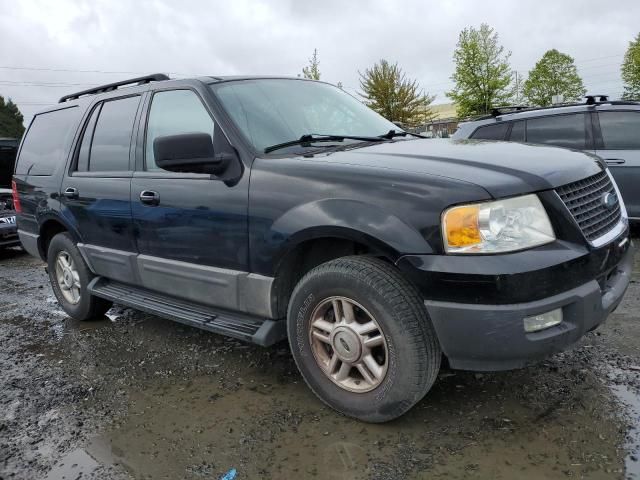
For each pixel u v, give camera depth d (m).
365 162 2.68
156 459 2.54
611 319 3.82
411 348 2.42
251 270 2.96
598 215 2.68
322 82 4.11
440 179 2.39
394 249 2.38
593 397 2.77
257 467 2.42
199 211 3.14
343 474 2.32
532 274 2.22
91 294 4.39
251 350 3.73
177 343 3.99
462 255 2.27
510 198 2.32
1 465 2.58
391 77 39.84
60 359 3.87
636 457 2.27
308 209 2.64
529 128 6.68
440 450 2.43
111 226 3.84
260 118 3.26
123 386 3.34
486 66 36.09
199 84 3.37
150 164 3.59
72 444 2.72
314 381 2.85
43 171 4.68
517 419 2.63
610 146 6.24
